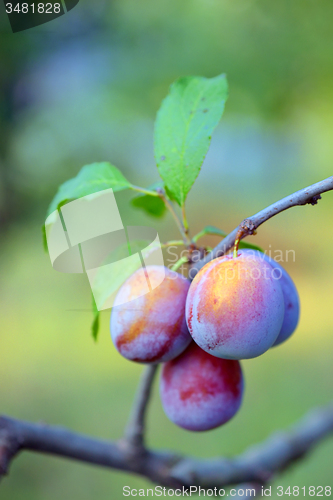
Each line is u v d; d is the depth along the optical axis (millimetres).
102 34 1183
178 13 1196
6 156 1076
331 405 715
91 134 1238
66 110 1193
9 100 1075
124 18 1196
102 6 1148
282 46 1082
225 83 540
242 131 1701
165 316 519
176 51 1186
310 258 1772
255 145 1815
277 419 1284
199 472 597
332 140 1498
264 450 660
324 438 688
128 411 1316
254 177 1989
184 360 536
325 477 1065
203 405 530
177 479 587
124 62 1223
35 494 1090
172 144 538
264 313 499
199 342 506
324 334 1625
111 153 1309
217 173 2094
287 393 1398
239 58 1124
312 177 1645
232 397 534
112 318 527
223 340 500
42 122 1152
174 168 537
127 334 521
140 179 1456
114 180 541
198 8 1196
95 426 1262
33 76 1108
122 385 1442
